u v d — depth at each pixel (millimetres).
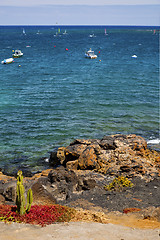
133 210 16578
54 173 22125
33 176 25547
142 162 26141
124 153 27625
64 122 44438
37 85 74562
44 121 44844
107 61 131375
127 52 173250
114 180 22203
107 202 18188
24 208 14023
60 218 13469
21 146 34625
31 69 104062
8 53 163375
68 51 178375
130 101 58531
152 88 72125
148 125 43438
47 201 17938
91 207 17016
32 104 55156
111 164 26062
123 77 88062
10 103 55406
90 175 24250
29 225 12125
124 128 41938
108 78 86188
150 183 22234
